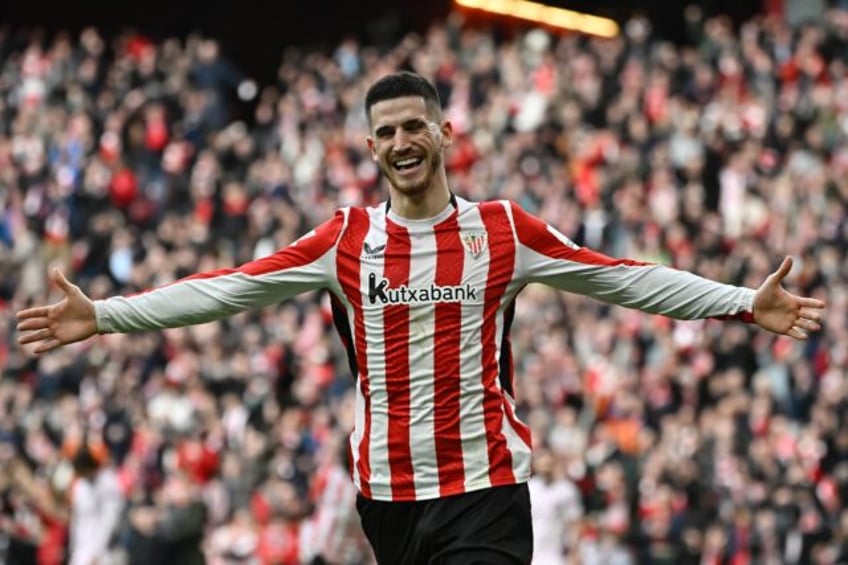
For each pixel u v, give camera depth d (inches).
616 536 1664.6
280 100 2881.4
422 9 3695.9
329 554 1505.9
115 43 3329.2
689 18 2910.9
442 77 2655.0
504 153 2453.2
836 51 2674.7
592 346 2014.0
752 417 1861.5
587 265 716.0
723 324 2014.0
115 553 1615.4
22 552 1715.1
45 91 2783.0
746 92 2588.6
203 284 713.0
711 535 1701.5
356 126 2593.5
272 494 1670.8
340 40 3791.8
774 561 1700.3
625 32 2994.6
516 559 708.7
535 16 3528.5
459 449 711.1
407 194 714.8
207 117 2770.7
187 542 1633.9
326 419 1870.1
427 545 714.2
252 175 2536.9
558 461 1531.7
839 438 1828.2
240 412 1971.0
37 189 2600.9
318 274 722.2
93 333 705.6
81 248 2488.9
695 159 2433.6
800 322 700.0
